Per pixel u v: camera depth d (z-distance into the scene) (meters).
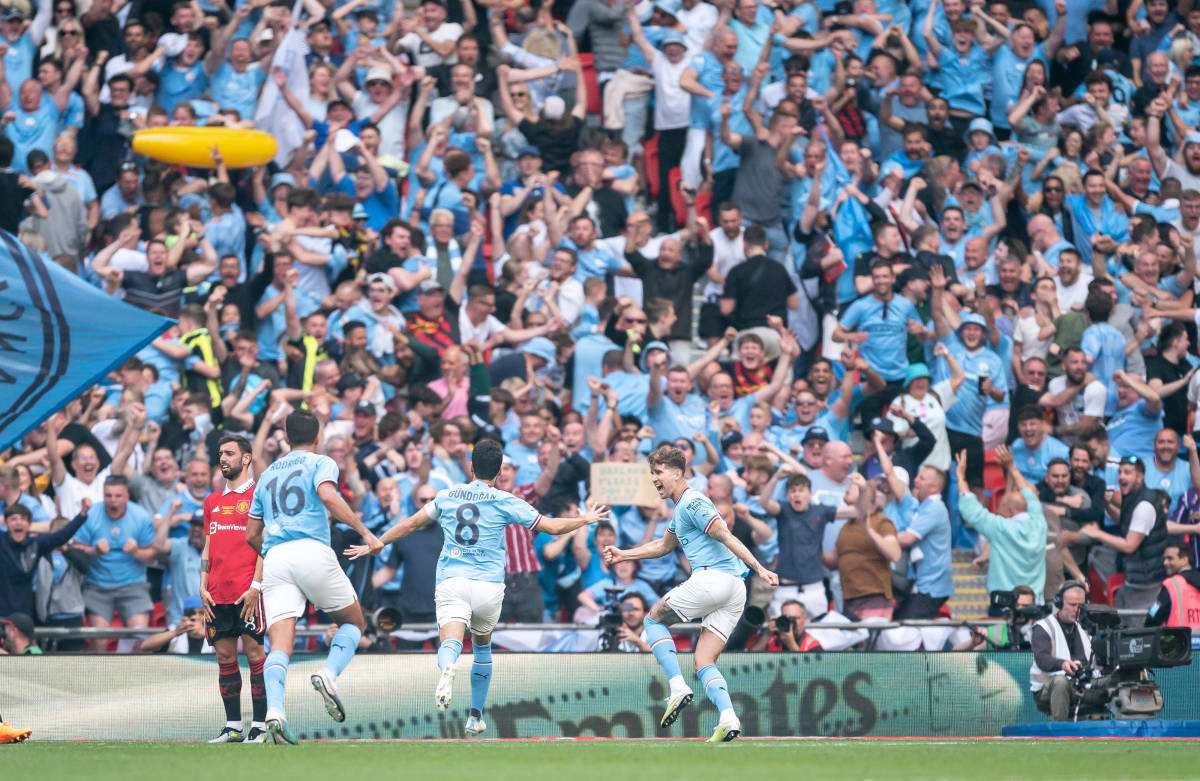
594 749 24.36
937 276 48.53
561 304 49.09
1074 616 35.81
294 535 24.91
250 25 55.00
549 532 25.53
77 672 31.92
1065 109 57.97
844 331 48.19
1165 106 58.00
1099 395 48.16
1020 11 61.00
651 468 27.33
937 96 57.09
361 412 42.56
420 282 47.62
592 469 38.97
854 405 49.03
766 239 50.50
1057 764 19.69
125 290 46.56
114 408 42.94
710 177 53.59
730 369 47.97
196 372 44.38
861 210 51.41
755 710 34.03
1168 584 36.12
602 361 46.88
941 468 46.09
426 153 50.97
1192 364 51.38
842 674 34.56
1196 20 61.03
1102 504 44.03
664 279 49.94
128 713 31.98
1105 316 49.84
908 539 42.12
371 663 33.00
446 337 46.75
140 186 50.44
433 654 33.38
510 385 45.66
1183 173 57.62
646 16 56.66
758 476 42.31
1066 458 46.06
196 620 35.06
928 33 57.16
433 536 39.22
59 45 52.12
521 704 33.28
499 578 25.53
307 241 47.97
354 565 37.69
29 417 32.44
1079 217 54.34
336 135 51.31
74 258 47.38
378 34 55.41
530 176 51.78
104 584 39.25
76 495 40.78
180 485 41.25
